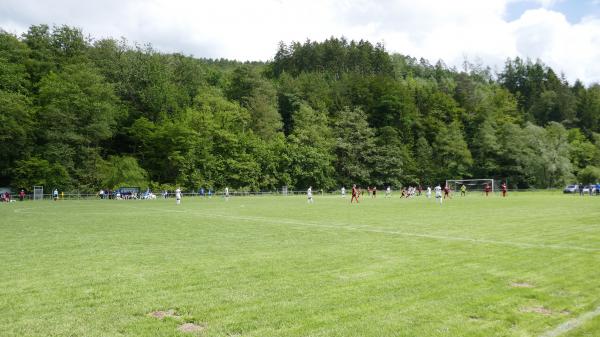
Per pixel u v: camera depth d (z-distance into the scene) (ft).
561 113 436.35
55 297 27.61
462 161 337.11
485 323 22.77
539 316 23.93
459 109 388.16
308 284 30.73
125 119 276.82
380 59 527.40
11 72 219.61
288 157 299.38
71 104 226.58
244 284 30.83
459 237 56.08
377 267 36.55
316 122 336.08
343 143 325.83
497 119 383.24
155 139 261.65
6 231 65.10
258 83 350.02
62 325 22.43
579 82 527.40
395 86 382.22
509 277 32.78
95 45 295.48
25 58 243.40
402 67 636.89
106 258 41.47
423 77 637.71
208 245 50.19
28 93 228.43
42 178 212.64
